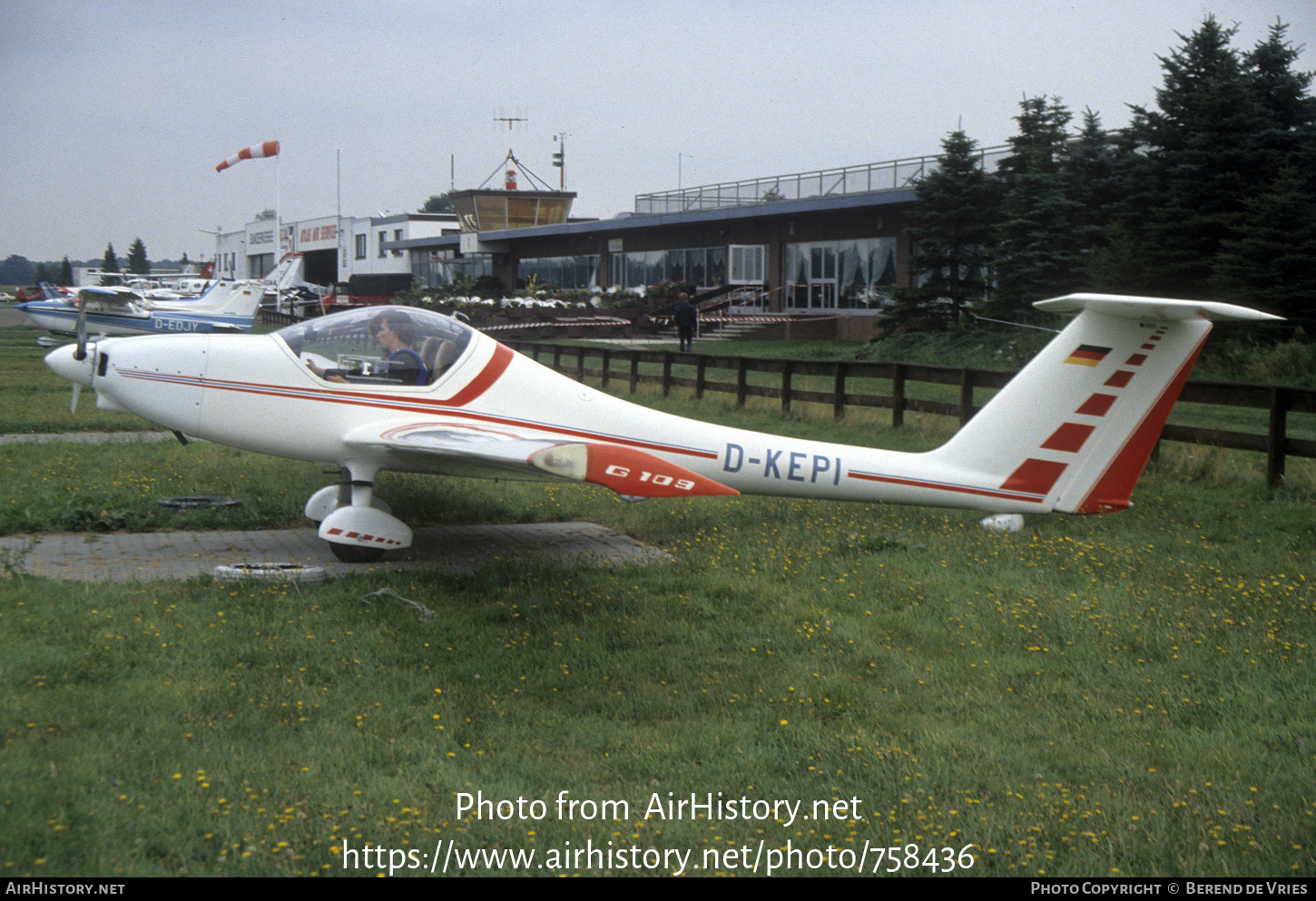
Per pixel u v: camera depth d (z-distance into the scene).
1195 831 3.55
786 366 15.91
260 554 7.32
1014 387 7.89
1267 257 21.97
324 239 76.75
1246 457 11.99
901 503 8.00
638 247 45.50
